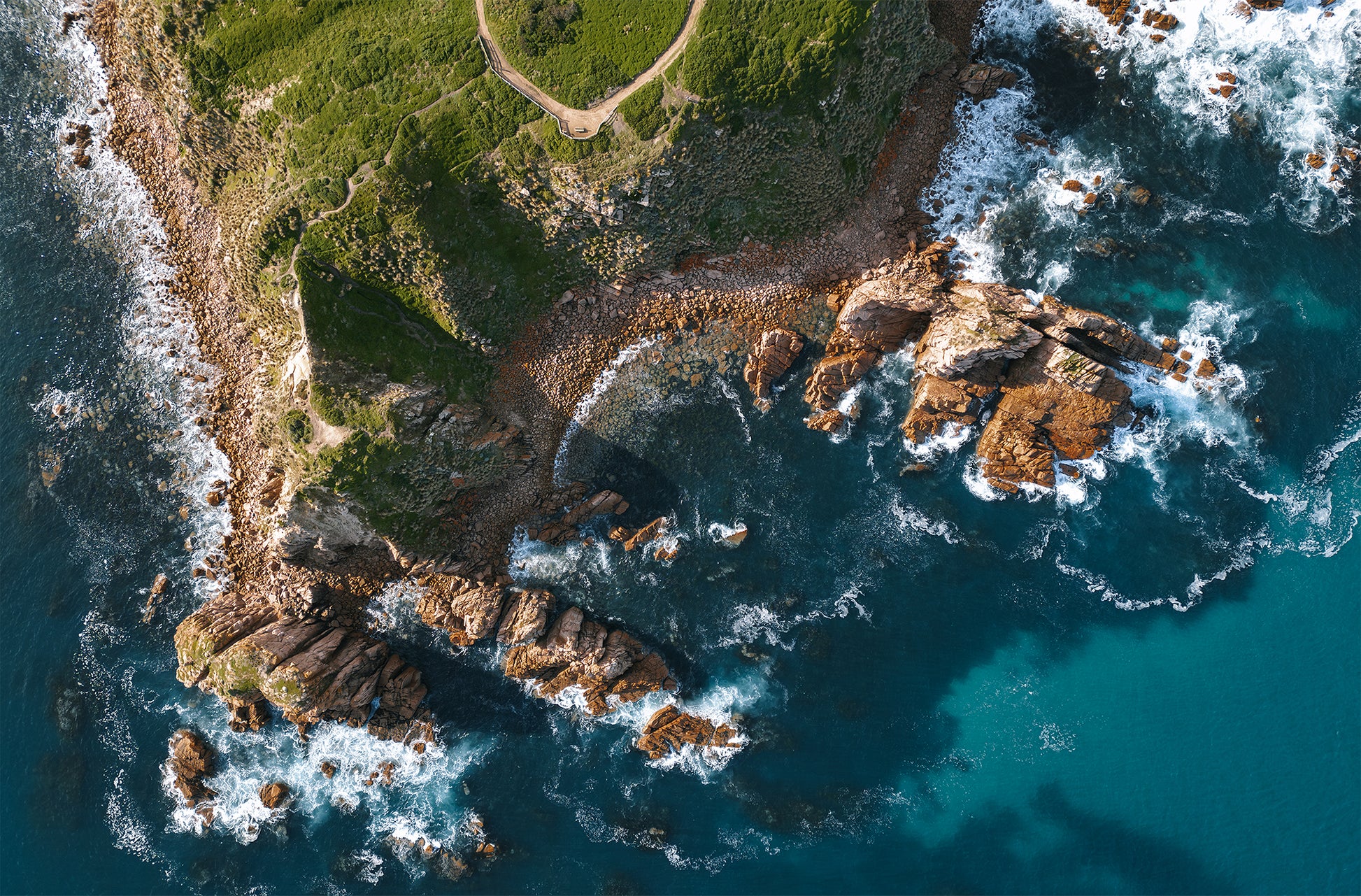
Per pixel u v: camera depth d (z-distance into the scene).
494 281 46.88
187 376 52.12
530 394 49.91
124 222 51.56
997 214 48.06
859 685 50.12
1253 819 46.75
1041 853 48.81
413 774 52.09
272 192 44.66
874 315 47.12
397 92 42.56
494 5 41.84
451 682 52.16
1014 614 49.22
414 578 51.28
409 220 43.28
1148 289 47.56
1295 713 46.88
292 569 51.19
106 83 50.62
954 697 49.69
